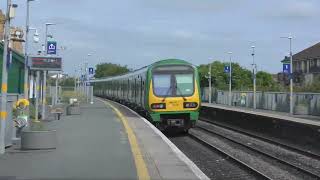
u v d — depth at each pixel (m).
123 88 55.66
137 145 18.02
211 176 16.22
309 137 22.64
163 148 17.33
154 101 28.72
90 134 22.05
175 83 28.95
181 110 28.78
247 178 15.86
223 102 85.50
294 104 58.06
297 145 23.86
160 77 28.98
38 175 11.94
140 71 35.56
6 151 16.33
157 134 22.16
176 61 29.36
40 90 41.38
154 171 12.75
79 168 12.96
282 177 16.11
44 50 44.56
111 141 19.31
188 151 22.81
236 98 78.12
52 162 13.98
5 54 16.05
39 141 16.70
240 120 33.44
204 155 21.47
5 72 16.03
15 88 42.62
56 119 32.19
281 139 25.97
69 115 36.31
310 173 16.31
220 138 28.56
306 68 107.38
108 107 49.22
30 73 40.16
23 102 22.39
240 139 28.33
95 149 16.88
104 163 13.80
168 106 28.72
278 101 62.91
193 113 29.00
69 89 109.38
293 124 24.59
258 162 19.45
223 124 37.72
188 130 31.08
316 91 67.19
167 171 12.76
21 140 16.91
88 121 30.30
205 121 42.97
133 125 26.97
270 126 27.73
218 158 20.52
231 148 24.06
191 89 29.02
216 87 101.25
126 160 14.39
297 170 17.38
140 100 34.19
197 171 12.83
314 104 53.56
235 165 18.62
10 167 13.11
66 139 19.98
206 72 106.62
